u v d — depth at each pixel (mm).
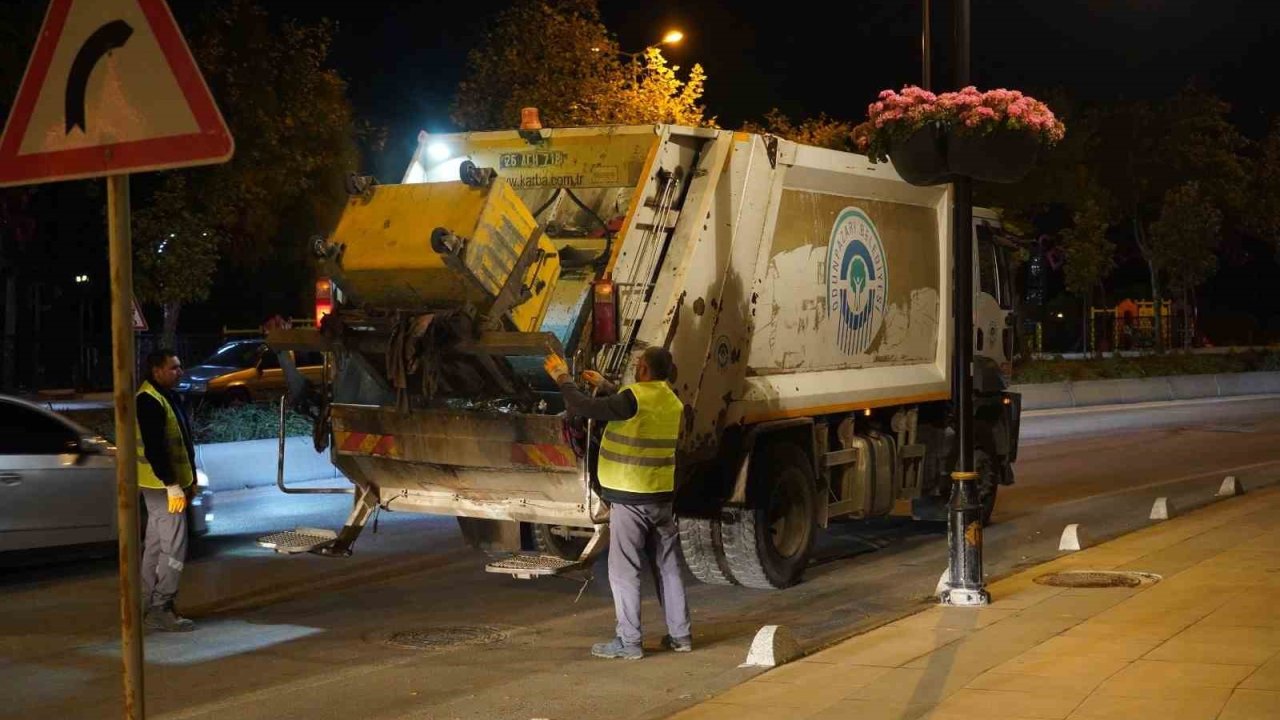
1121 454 20812
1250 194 48625
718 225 9555
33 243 32531
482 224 8289
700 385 9406
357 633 8883
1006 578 9844
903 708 6305
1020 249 14320
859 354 11625
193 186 26406
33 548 10516
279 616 9414
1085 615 8281
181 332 39500
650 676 7711
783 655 7445
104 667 7945
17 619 9195
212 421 18203
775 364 10422
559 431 8742
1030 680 6711
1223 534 11531
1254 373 35781
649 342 9062
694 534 10172
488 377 8852
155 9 3523
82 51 3619
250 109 26359
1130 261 57625
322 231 31469
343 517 14172
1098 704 6203
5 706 7141
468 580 10719
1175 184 46562
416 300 8727
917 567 11406
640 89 23953
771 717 6262
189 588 10367
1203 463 19484
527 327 8656
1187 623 7922
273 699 7273
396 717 6922
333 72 28078
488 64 24000
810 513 10695
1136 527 13609
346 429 9742
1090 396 30812
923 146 8898
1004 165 8836
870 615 9484
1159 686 6480
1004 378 14141
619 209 9633
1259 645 7297
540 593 10211
